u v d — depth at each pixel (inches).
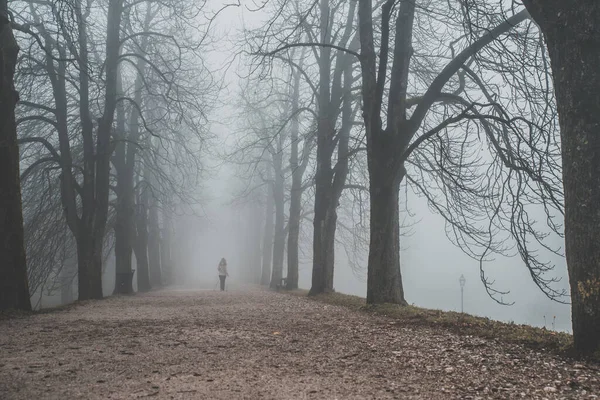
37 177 916.6
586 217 257.9
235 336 340.8
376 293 557.0
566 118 269.4
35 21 763.4
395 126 554.6
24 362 252.1
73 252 1135.0
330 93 900.6
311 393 199.6
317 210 845.2
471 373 235.8
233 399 189.2
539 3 277.4
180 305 639.1
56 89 764.6
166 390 200.1
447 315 442.6
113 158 1048.8
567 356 260.4
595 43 261.1
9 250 501.7
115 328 384.5
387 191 558.3
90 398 188.4
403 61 563.2
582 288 258.4
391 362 260.5
